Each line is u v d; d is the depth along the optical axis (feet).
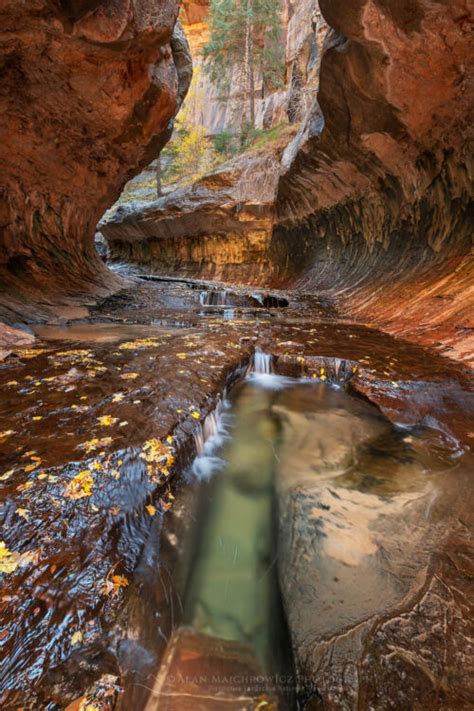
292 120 63.00
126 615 4.32
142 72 21.71
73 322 24.66
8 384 10.93
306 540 6.42
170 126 32.30
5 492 5.77
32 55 17.67
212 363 14.08
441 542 5.92
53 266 30.53
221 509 7.52
